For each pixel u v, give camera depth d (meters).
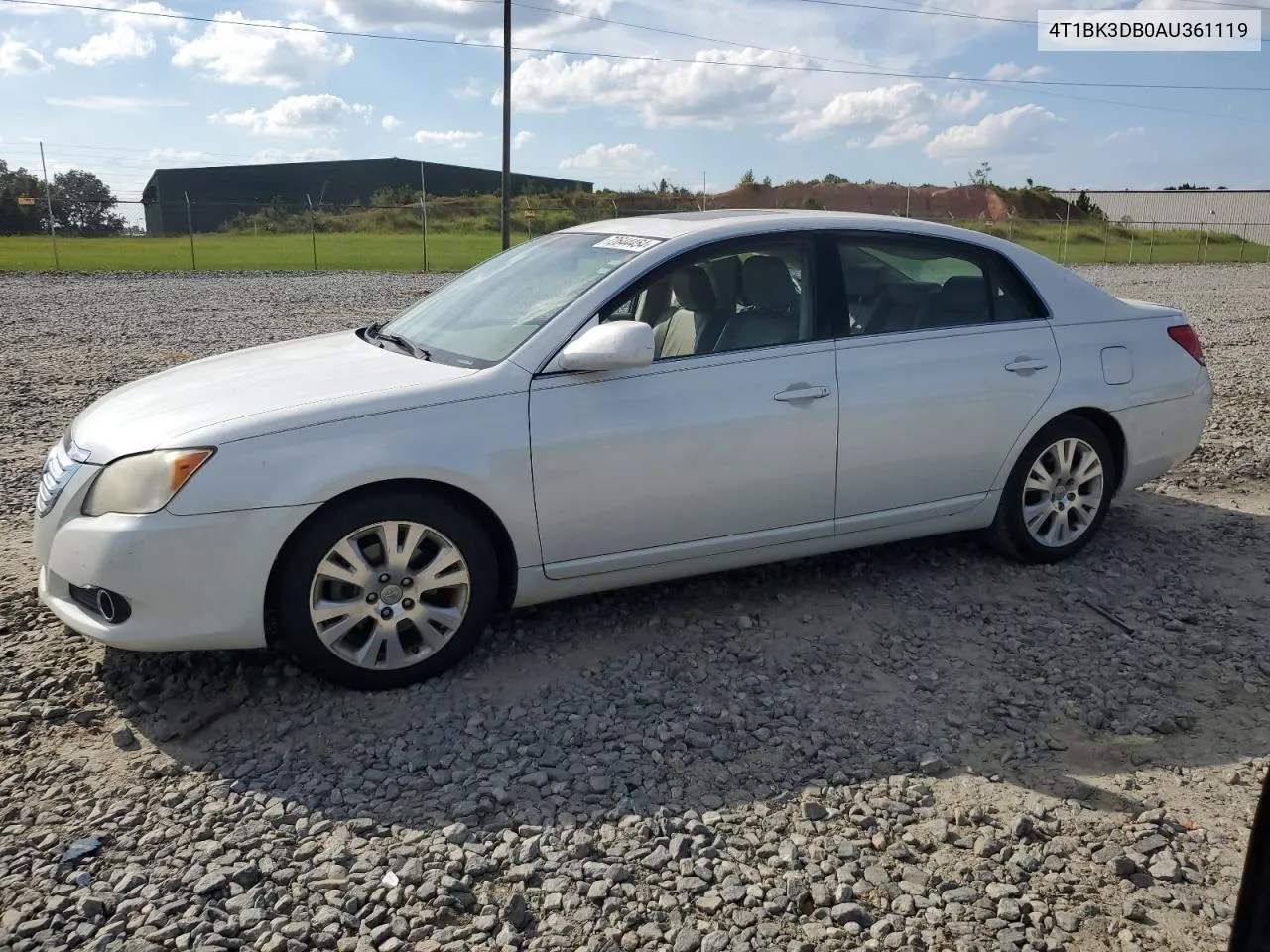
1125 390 4.94
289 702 3.64
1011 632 4.27
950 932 2.57
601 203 42.88
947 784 3.20
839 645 4.12
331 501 3.54
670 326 4.07
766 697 3.69
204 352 11.51
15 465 6.66
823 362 4.24
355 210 44.50
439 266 28.50
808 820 3.00
